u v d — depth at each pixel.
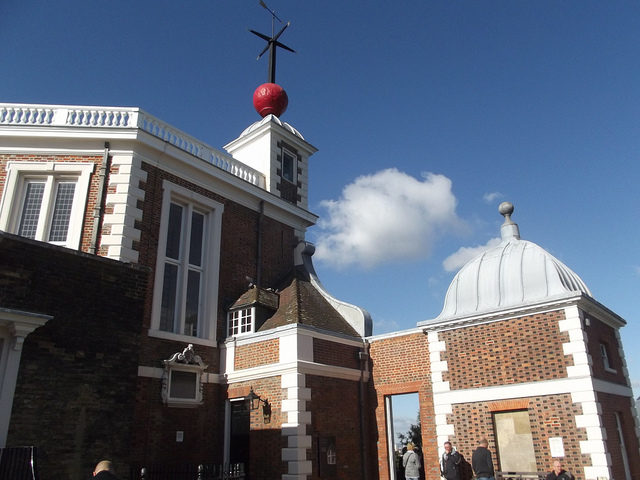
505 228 16.38
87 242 14.61
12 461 7.90
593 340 13.76
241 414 15.40
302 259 20.56
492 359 14.20
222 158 19.33
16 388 8.62
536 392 13.26
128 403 10.15
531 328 13.77
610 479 11.88
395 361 16.52
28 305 9.19
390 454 16.05
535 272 14.53
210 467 13.63
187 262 16.73
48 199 15.16
